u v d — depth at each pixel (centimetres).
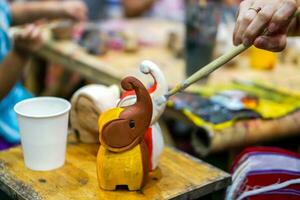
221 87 139
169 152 96
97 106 92
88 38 176
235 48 79
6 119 141
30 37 138
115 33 186
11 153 94
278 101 130
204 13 138
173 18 237
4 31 149
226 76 152
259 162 94
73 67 166
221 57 78
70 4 190
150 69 82
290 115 123
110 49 175
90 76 157
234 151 118
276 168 93
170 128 179
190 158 93
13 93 146
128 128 77
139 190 80
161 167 89
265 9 78
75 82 196
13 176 84
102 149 79
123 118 77
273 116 120
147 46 183
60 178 84
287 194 90
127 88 77
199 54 139
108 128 77
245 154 98
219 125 112
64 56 169
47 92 201
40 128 83
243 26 80
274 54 161
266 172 92
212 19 139
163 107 83
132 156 78
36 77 205
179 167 89
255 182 92
